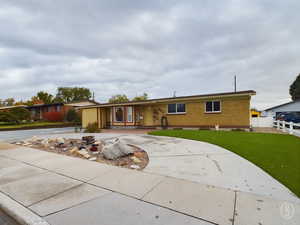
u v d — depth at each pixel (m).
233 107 13.02
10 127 18.27
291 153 5.39
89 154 5.99
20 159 5.43
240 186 3.10
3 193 3.00
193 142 7.71
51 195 2.88
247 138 8.48
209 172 3.88
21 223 2.23
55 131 16.30
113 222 2.09
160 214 2.25
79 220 2.15
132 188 3.09
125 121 17.25
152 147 6.79
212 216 2.17
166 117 15.73
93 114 18.56
